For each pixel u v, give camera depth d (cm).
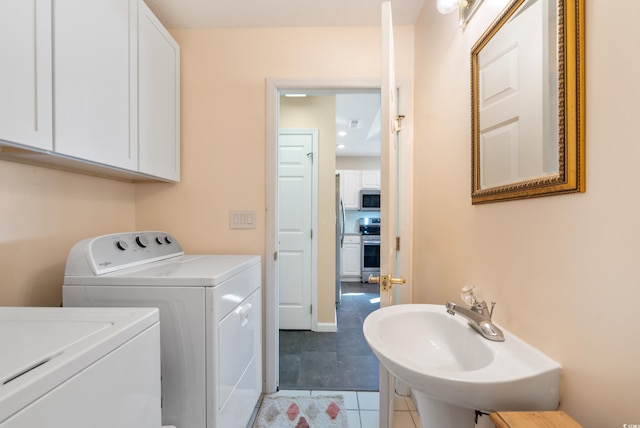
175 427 106
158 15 170
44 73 89
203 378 106
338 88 183
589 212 59
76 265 110
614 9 54
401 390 179
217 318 108
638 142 50
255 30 182
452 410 86
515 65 82
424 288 165
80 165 122
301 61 181
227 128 183
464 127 117
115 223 166
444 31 136
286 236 279
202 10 166
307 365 216
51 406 47
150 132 147
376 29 180
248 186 183
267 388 180
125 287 108
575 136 61
